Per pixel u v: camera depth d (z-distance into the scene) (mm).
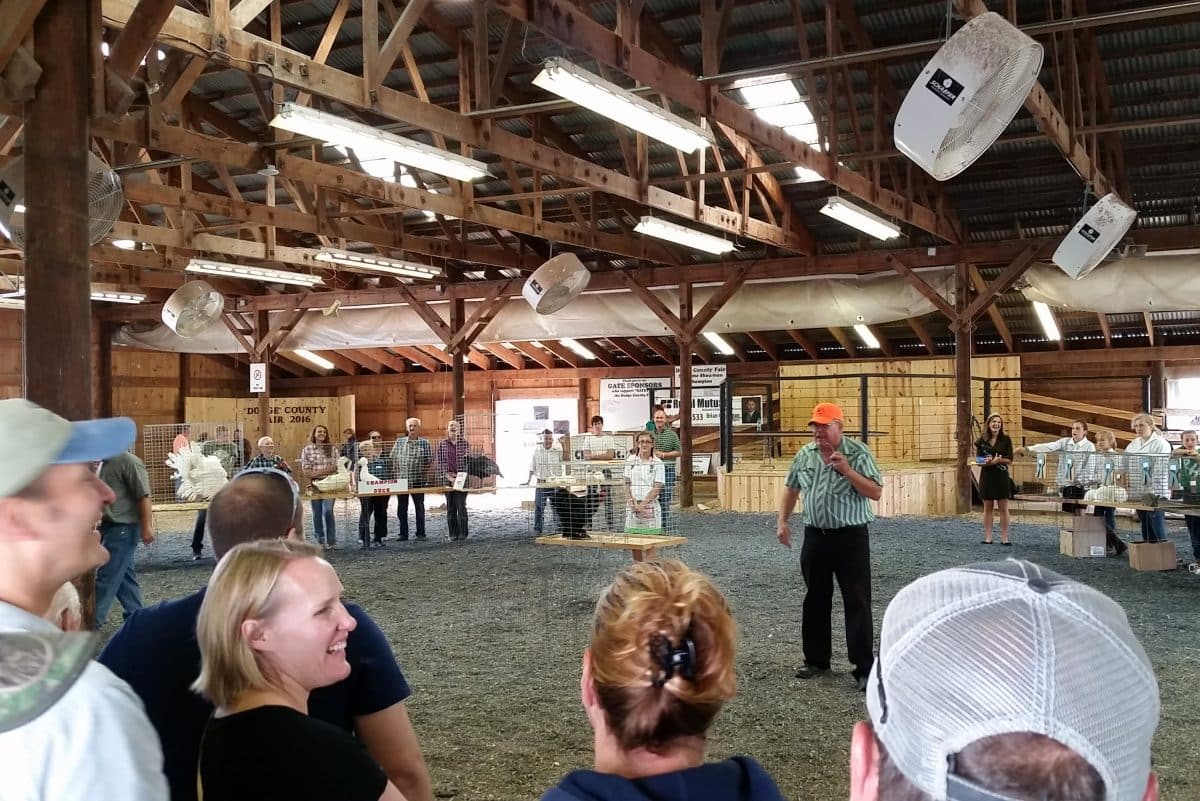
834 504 5230
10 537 1314
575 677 5641
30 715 991
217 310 11891
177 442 11008
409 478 11930
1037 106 7145
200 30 5754
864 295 14336
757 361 18672
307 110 6758
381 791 1617
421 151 7797
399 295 17484
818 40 9750
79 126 4801
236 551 1766
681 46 10078
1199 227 11773
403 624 7152
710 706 1335
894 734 828
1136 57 9578
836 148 9500
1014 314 16172
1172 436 14188
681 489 14617
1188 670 5562
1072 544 9711
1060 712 750
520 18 5938
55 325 4664
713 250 12070
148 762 1227
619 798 1263
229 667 1664
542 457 12148
